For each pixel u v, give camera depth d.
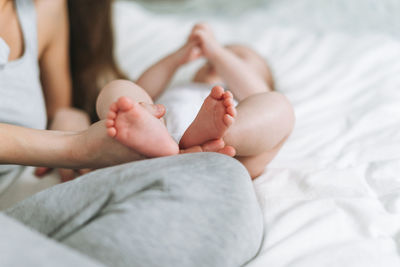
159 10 2.17
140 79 1.03
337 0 1.74
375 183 0.71
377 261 0.52
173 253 0.44
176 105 0.83
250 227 0.51
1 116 0.72
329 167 0.77
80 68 1.12
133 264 0.43
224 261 0.46
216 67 0.99
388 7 1.66
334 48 1.39
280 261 0.53
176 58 1.02
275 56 1.40
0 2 0.75
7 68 0.72
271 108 0.68
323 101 1.10
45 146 0.61
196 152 0.59
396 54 1.31
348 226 0.59
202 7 2.11
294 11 1.77
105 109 0.66
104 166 0.63
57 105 1.04
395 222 0.60
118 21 1.59
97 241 0.44
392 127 0.93
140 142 0.56
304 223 0.60
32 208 0.52
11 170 0.77
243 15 1.83
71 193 0.52
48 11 0.88
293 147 0.88
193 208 0.48
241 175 0.54
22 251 0.35
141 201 0.48
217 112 0.58
